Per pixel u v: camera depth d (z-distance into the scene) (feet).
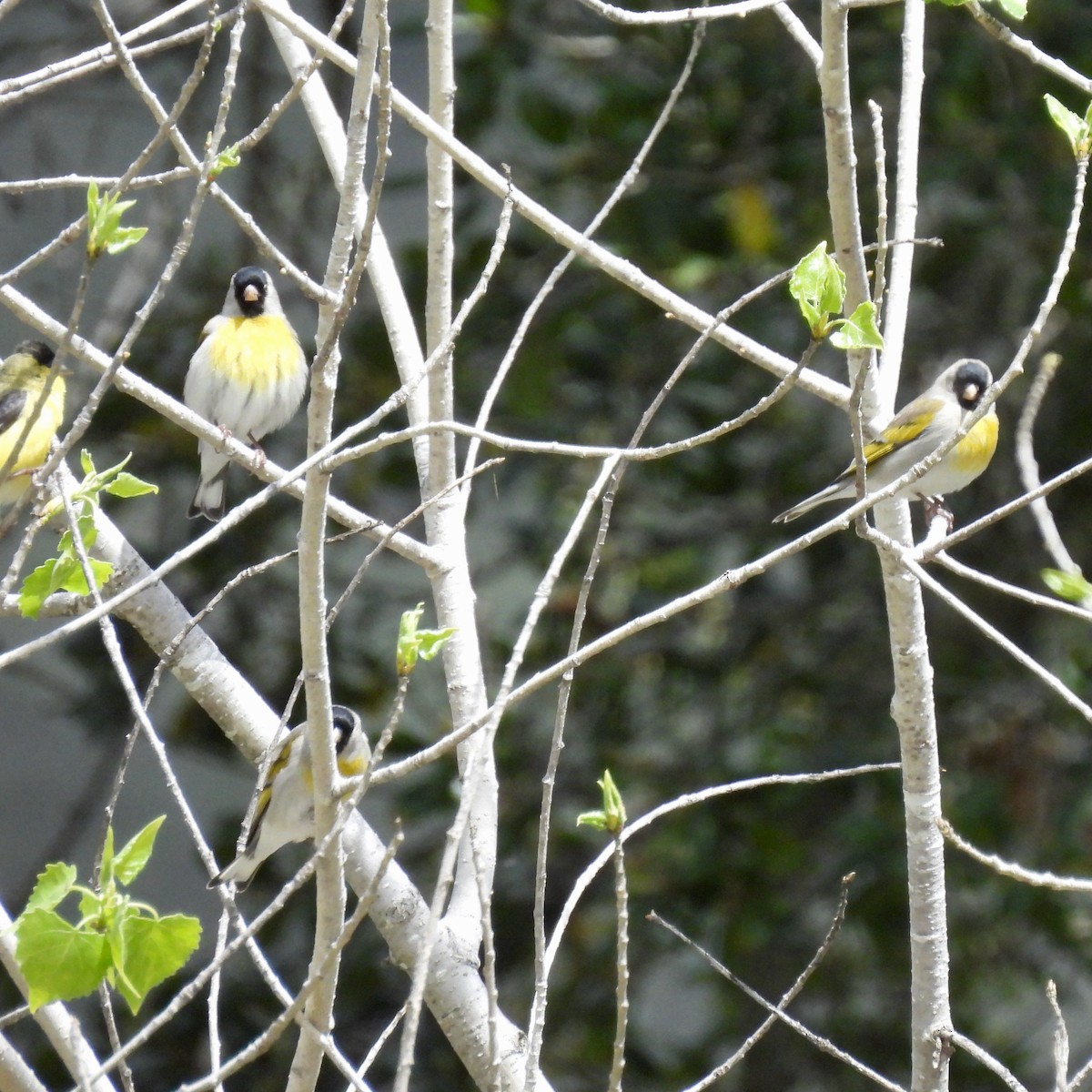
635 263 44.16
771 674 45.52
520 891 43.83
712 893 43.16
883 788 42.91
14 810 57.67
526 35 44.60
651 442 45.57
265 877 44.09
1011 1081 18.86
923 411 33.35
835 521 16.22
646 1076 43.14
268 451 47.01
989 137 44.01
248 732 21.18
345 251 16.39
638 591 45.34
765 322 44.75
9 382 29.96
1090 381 45.06
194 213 14.75
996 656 44.65
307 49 24.72
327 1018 15.84
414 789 42.68
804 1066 43.32
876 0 19.04
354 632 46.73
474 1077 19.48
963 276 47.16
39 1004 13.01
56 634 14.37
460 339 44.50
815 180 44.60
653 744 46.42
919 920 20.04
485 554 51.24
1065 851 41.57
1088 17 42.86
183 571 45.52
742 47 44.65
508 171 17.76
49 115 55.57
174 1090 40.73
